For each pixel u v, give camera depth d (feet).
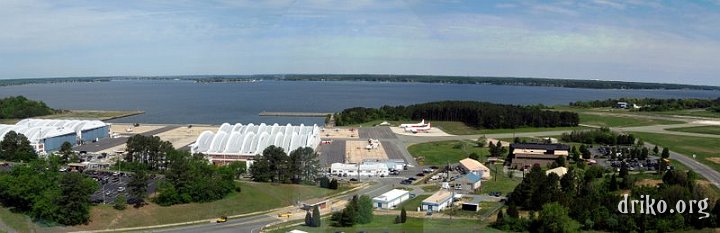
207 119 348.18
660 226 107.65
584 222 111.55
